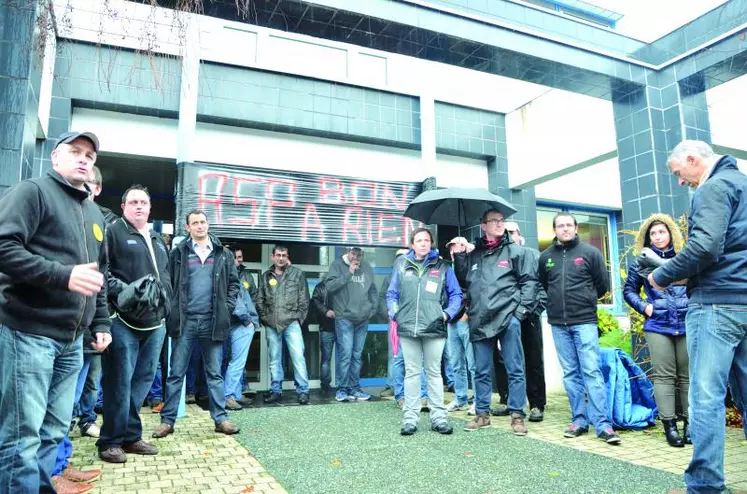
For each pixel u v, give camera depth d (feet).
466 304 15.79
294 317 19.26
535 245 26.18
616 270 27.48
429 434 13.52
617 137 20.24
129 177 24.27
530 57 17.49
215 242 13.94
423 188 22.50
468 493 9.05
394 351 18.25
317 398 19.99
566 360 13.78
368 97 23.57
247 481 9.75
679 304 12.73
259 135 22.17
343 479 9.84
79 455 11.48
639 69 19.36
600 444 12.50
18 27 12.61
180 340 13.52
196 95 18.66
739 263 7.80
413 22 15.69
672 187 18.88
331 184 20.98
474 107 25.59
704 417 7.80
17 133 12.37
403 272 14.29
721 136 20.18
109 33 12.17
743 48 16.99
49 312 6.90
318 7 14.51
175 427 14.52
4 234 6.46
